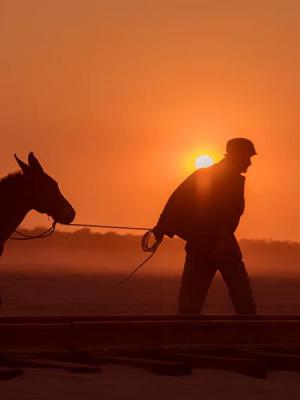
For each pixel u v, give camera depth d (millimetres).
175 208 14984
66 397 8508
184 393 8945
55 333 11484
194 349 11641
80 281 74938
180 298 15125
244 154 14961
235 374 10086
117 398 8578
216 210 14805
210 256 14844
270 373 10336
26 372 9719
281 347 12203
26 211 14500
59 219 14516
